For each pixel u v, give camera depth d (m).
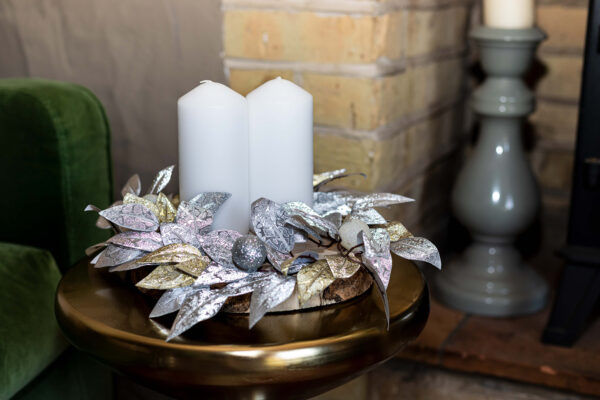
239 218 1.06
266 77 1.50
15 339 1.19
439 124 1.84
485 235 1.79
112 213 1.02
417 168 1.70
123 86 1.61
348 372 0.94
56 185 1.33
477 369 1.59
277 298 0.94
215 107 1.03
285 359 0.91
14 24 1.66
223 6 1.50
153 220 1.04
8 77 1.69
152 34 1.56
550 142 2.01
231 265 0.99
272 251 1.00
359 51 1.42
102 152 1.40
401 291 1.04
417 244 1.01
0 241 1.36
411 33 1.57
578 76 1.93
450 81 1.88
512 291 1.75
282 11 1.45
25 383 1.20
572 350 1.60
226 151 1.04
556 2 1.91
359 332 0.94
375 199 1.09
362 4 1.40
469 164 1.79
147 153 1.63
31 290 1.25
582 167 1.60
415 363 1.63
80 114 1.35
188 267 0.97
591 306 1.60
